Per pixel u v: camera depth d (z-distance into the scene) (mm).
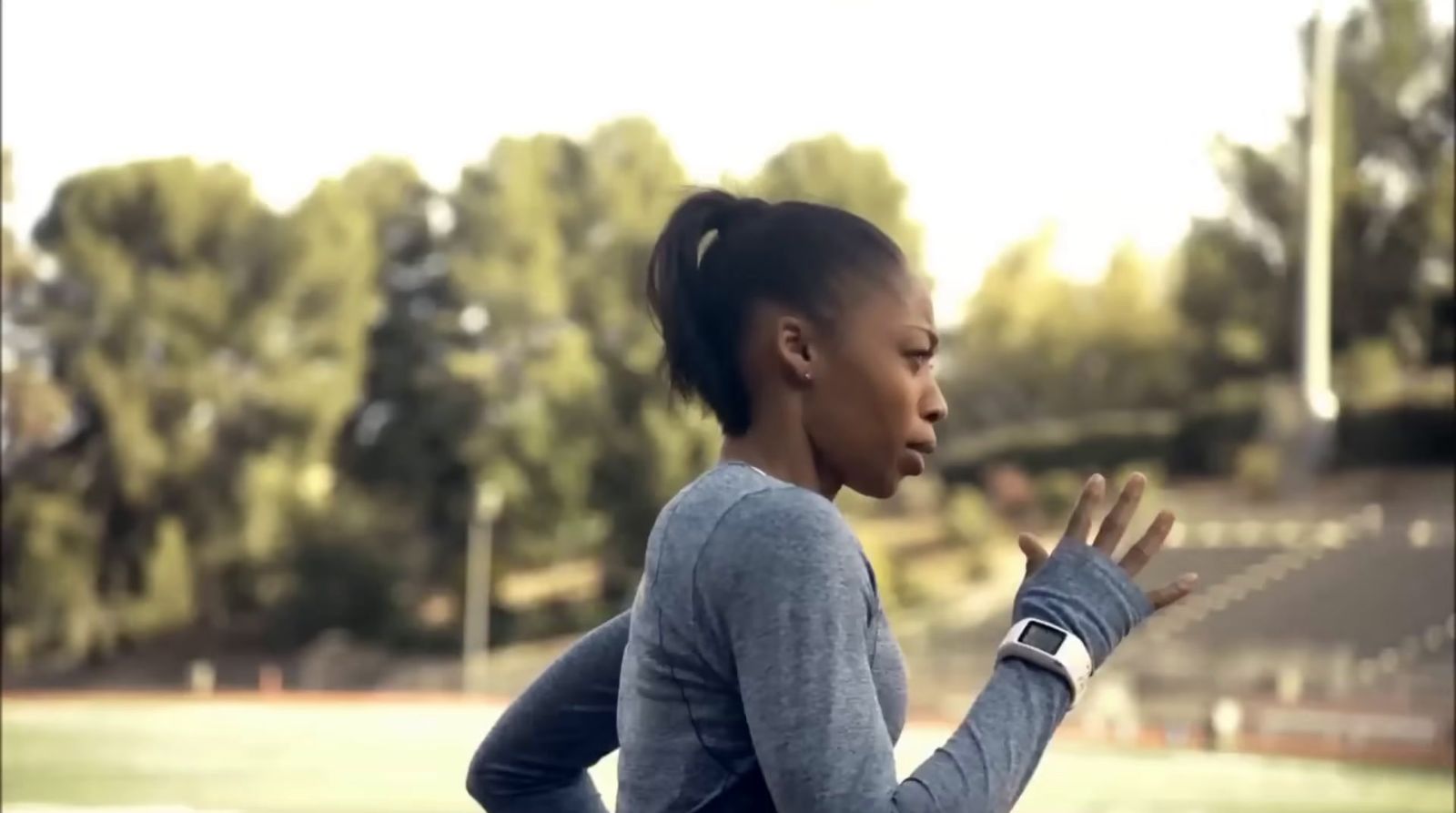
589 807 1940
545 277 43250
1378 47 40906
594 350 42688
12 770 22281
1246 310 41531
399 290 44656
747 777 1529
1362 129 40688
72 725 30094
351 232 43062
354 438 43500
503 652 40188
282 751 24984
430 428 42188
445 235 45000
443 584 41531
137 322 41656
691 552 1519
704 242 1674
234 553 41219
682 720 1538
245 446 41938
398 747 25578
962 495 41594
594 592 41938
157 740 26844
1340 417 38781
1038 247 45656
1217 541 36656
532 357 42906
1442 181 39406
